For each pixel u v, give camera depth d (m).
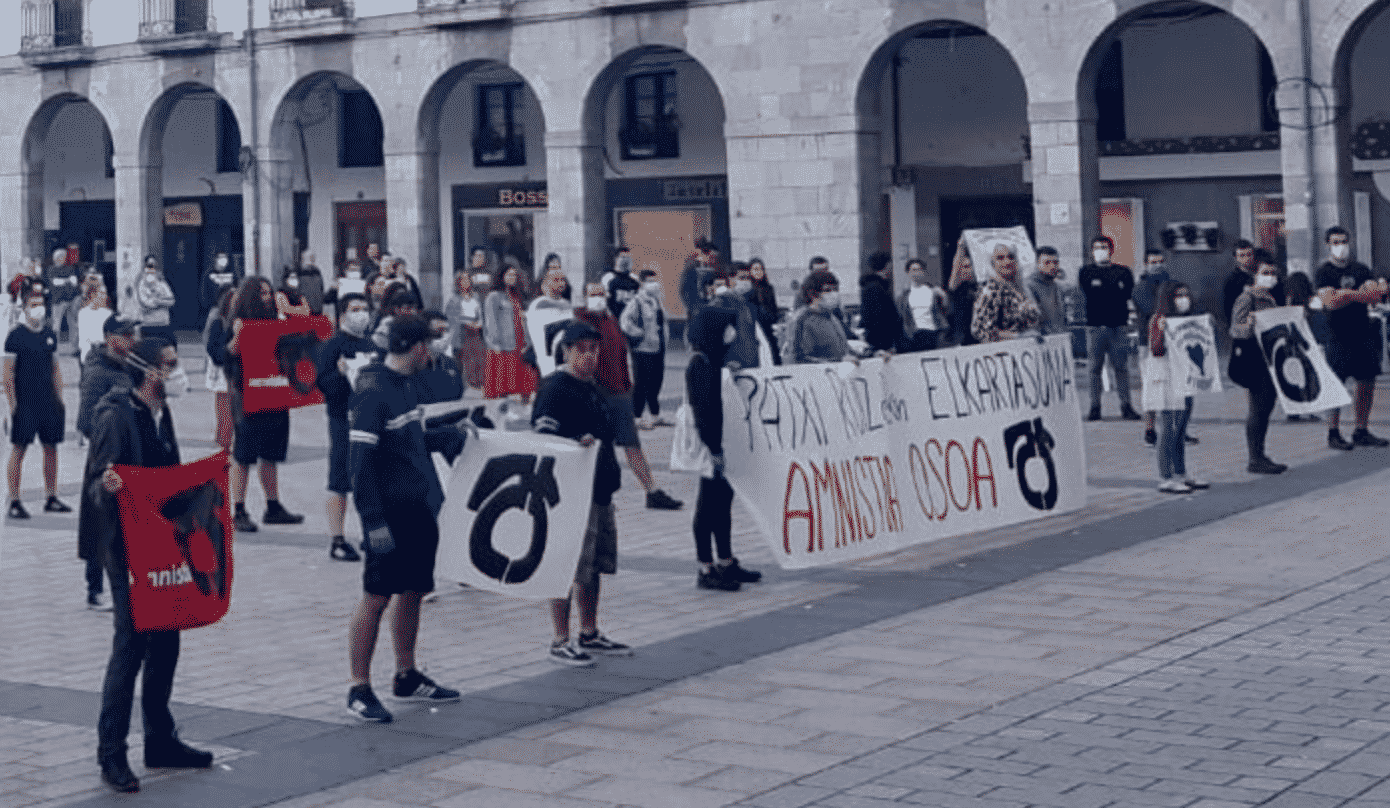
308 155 44.66
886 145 36.78
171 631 9.02
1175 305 17.14
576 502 10.66
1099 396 23.86
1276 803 7.71
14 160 43.00
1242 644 10.84
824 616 12.21
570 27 34.50
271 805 8.37
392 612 10.27
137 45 40.47
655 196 39.84
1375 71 32.06
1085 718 9.24
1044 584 13.05
